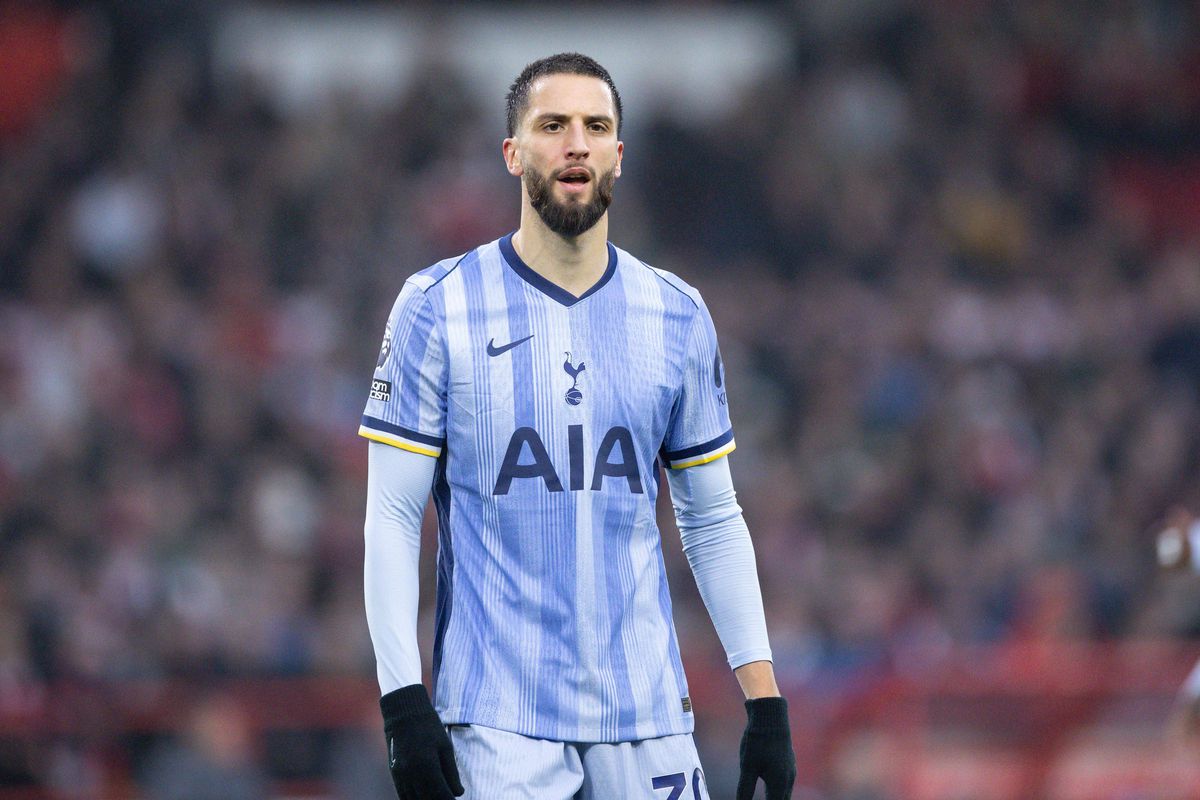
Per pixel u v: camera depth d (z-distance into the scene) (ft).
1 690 95.66
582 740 33.94
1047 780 90.48
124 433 123.24
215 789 88.48
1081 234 171.63
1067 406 144.15
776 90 176.96
